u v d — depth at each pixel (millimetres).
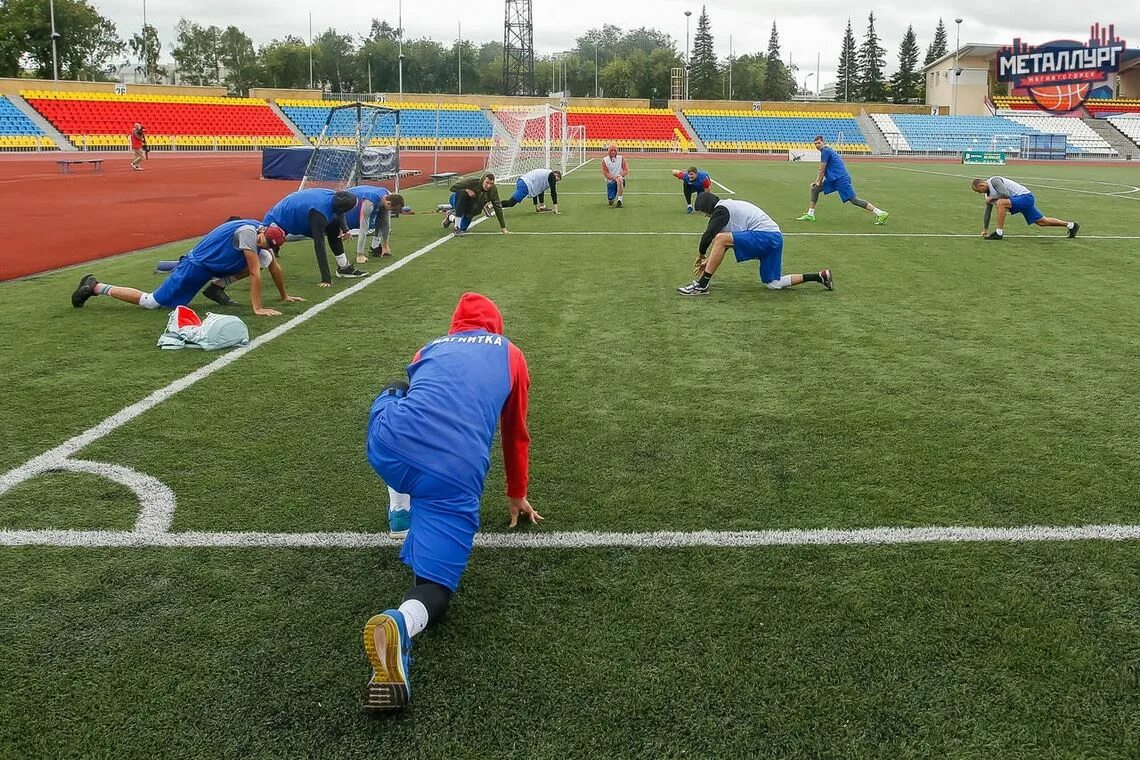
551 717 2451
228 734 2381
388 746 2336
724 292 8773
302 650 2762
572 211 17500
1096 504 3754
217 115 47188
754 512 3719
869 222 15352
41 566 3264
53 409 5039
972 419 4871
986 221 12969
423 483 2682
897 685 2576
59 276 9680
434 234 13633
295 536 3512
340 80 93000
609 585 3150
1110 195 21984
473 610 2992
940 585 3117
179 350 6367
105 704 2498
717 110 59219
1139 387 5473
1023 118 59438
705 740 2355
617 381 5668
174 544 3438
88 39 64875
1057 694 2533
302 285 9102
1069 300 8312
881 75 87875
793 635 2828
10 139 39469
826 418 4910
